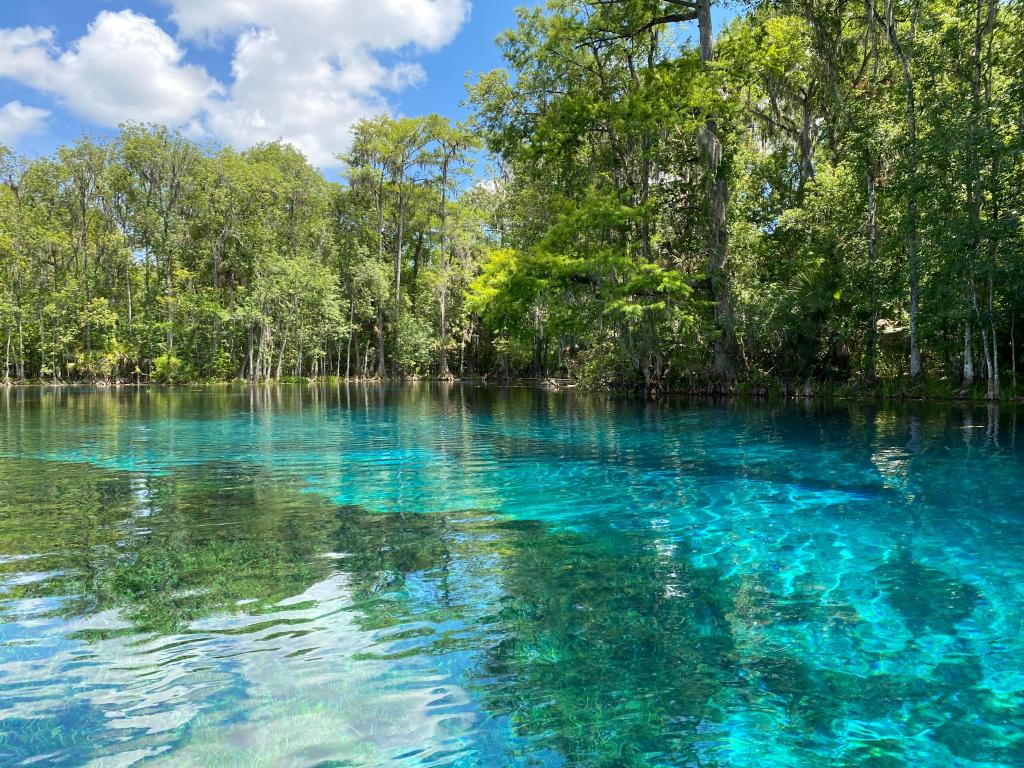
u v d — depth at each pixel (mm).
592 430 12414
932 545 4523
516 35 23828
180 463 8680
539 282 20359
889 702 2514
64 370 41250
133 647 2975
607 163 23734
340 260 47531
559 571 4059
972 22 15258
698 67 20156
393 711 2430
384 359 51188
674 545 4621
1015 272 14094
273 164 44281
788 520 5281
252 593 3684
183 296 40531
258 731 2285
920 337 18031
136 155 40750
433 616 3348
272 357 44719
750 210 23531
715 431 11727
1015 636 3074
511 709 2453
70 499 6312
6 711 2414
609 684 2654
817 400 18625
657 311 20828
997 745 2225
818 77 20734
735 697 2553
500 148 25453
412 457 9156
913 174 15555
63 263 41781
